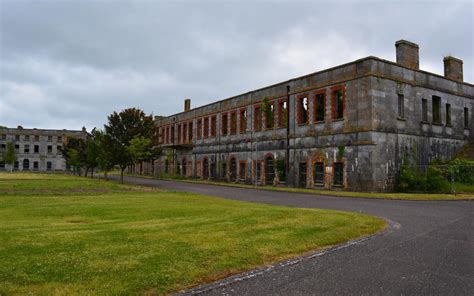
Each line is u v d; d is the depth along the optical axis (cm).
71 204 1534
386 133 2556
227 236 856
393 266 670
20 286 514
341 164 2684
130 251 695
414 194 2245
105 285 527
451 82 3159
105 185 2892
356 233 959
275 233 907
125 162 3500
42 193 2014
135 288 525
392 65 2664
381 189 2477
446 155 3009
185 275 588
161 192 2341
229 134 4072
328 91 2827
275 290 544
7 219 1109
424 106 2898
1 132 8806
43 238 783
